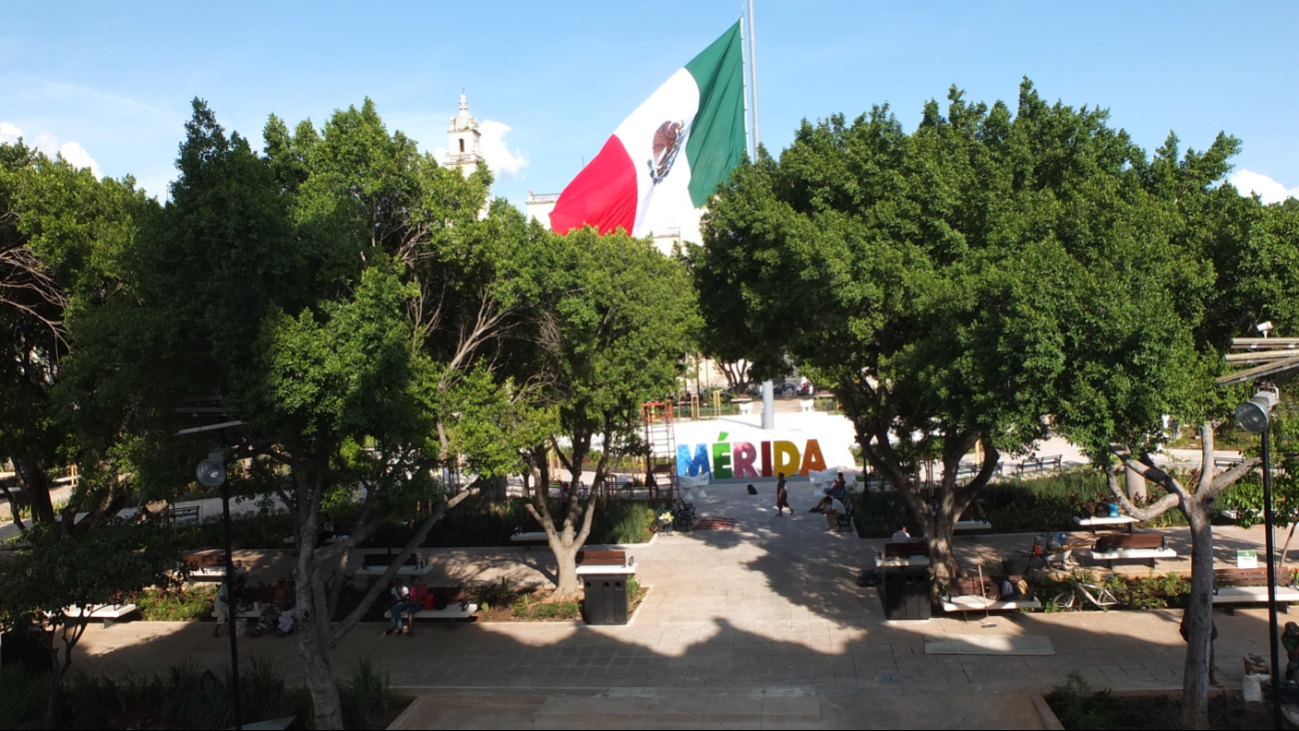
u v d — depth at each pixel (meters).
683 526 26.78
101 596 12.80
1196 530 11.53
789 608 18.06
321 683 12.59
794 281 15.55
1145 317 10.22
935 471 32.12
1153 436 10.95
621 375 16.72
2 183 15.86
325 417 11.55
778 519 27.55
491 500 28.83
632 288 17.34
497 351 15.62
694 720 12.38
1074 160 14.45
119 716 13.64
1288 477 14.61
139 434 13.85
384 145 13.34
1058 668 13.90
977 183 14.72
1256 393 11.37
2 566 13.27
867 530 24.12
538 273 13.96
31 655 15.95
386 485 12.94
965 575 18.14
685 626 17.23
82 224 16.20
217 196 10.87
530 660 15.70
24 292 17.73
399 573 20.16
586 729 12.23
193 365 11.91
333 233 11.74
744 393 65.62
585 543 24.72
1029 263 11.24
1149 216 11.68
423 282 14.70
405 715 13.18
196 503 34.41
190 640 17.94
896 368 14.64
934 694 13.11
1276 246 11.38
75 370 13.73
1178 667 13.66
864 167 15.54
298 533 16.61
